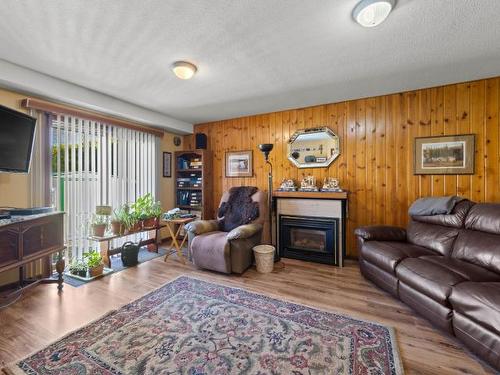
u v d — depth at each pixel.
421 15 1.64
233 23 1.74
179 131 4.49
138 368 1.44
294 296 2.33
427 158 2.97
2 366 1.46
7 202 2.47
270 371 1.43
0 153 2.13
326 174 3.55
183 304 2.17
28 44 1.96
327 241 3.25
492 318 1.38
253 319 1.94
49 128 2.74
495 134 2.66
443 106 2.88
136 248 3.22
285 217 3.53
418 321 1.92
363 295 2.35
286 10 1.61
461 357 1.54
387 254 2.29
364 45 2.01
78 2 1.52
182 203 4.50
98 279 2.73
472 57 2.21
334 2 1.53
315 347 1.62
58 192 2.85
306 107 3.65
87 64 2.30
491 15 1.64
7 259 2.00
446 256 2.24
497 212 2.09
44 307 2.12
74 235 2.99
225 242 2.84
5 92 2.45
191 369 1.44
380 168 3.22
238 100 3.34
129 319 1.93
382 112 3.20
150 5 1.56
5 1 1.50
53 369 1.43
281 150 3.86
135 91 2.98
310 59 2.25
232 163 4.27
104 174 3.34
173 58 2.21
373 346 1.63
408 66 2.39
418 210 2.68
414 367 1.46
